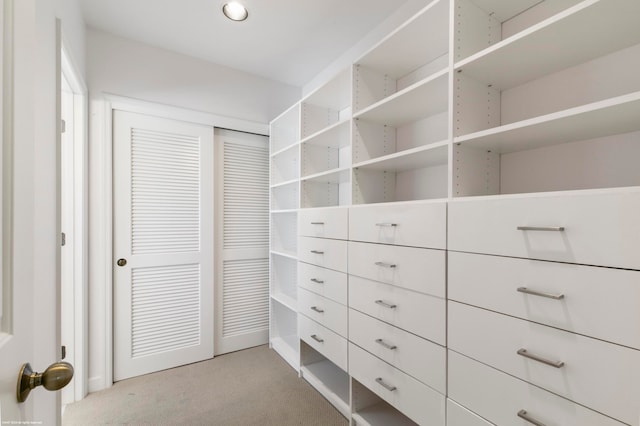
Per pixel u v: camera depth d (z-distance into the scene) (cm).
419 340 127
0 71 46
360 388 173
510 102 134
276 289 281
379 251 148
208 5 188
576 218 83
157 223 233
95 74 209
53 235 136
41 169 119
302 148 232
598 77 110
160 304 234
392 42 156
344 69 182
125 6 188
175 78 240
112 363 215
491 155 133
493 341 101
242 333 274
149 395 201
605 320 77
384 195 190
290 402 195
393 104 157
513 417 95
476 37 127
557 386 86
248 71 271
